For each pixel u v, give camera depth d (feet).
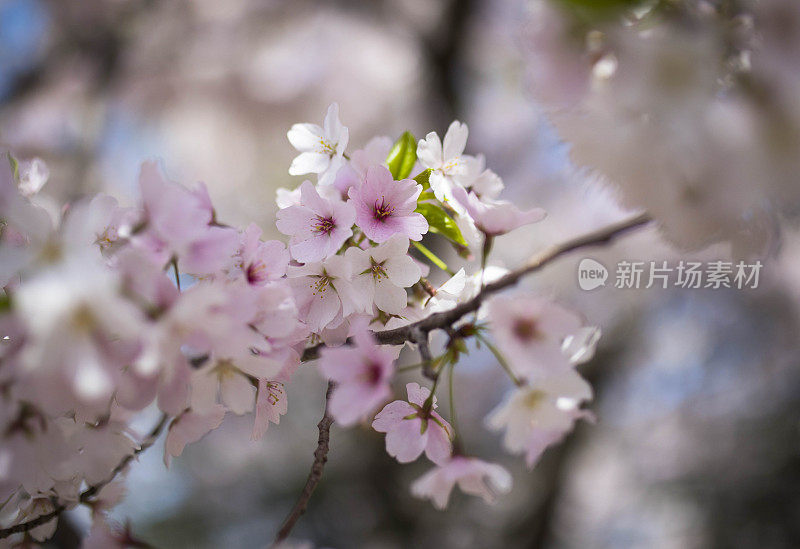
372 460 7.78
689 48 2.32
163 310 2.37
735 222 2.40
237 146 9.75
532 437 2.53
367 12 9.40
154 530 8.50
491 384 9.51
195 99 9.64
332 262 2.54
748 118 2.34
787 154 2.34
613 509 9.55
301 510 2.53
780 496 7.57
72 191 8.03
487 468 2.56
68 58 8.84
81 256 2.36
